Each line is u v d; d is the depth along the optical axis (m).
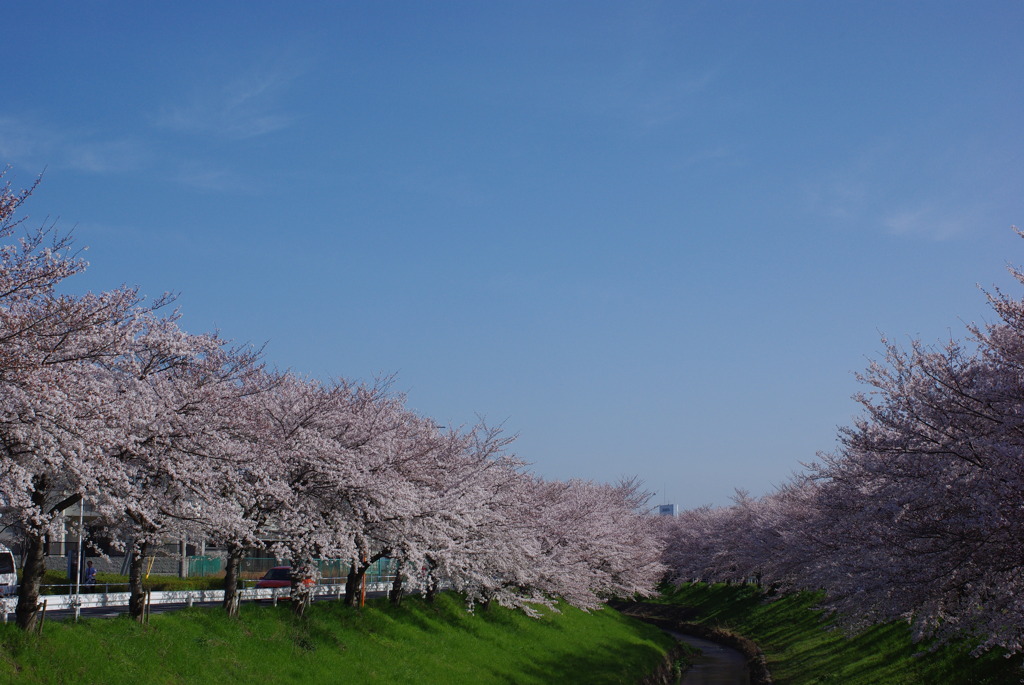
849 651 31.66
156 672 16.25
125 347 14.77
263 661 19.27
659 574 67.69
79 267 12.86
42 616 15.28
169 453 16.28
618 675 32.41
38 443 12.80
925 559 15.17
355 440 23.22
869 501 18.75
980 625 14.91
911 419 15.95
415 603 31.75
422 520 25.08
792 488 42.09
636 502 66.69
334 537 22.33
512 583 35.50
